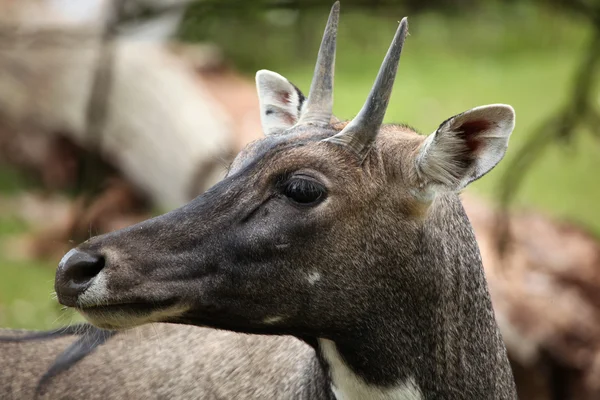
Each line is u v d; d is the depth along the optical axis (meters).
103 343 12.44
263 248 9.71
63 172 29.53
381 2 15.33
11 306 20.83
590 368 18.08
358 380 10.31
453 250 10.43
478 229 20.77
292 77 34.19
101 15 24.20
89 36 17.67
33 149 30.11
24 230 26.38
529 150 16.97
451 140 9.93
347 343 10.14
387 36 28.22
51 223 26.55
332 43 10.56
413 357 10.25
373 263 9.92
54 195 29.19
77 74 28.64
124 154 27.34
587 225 24.53
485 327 10.84
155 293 9.50
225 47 33.84
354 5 15.29
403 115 32.66
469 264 10.62
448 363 10.45
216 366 11.56
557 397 18.44
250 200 9.80
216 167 24.30
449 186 10.05
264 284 9.79
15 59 29.78
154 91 26.92
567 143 16.73
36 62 29.48
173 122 26.03
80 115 28.47
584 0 15.94
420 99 34.69
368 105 9.89
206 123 25.28
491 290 18.45
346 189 9.80
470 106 33.84
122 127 27.34
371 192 9.89
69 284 9.36
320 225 9.77
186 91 26.73
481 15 19.08
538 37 41.56
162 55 27.97
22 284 22.47
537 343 18.14
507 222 17.97
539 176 28.92
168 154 25.88
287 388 10.88
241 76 29.84
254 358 11.33
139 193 27.48
